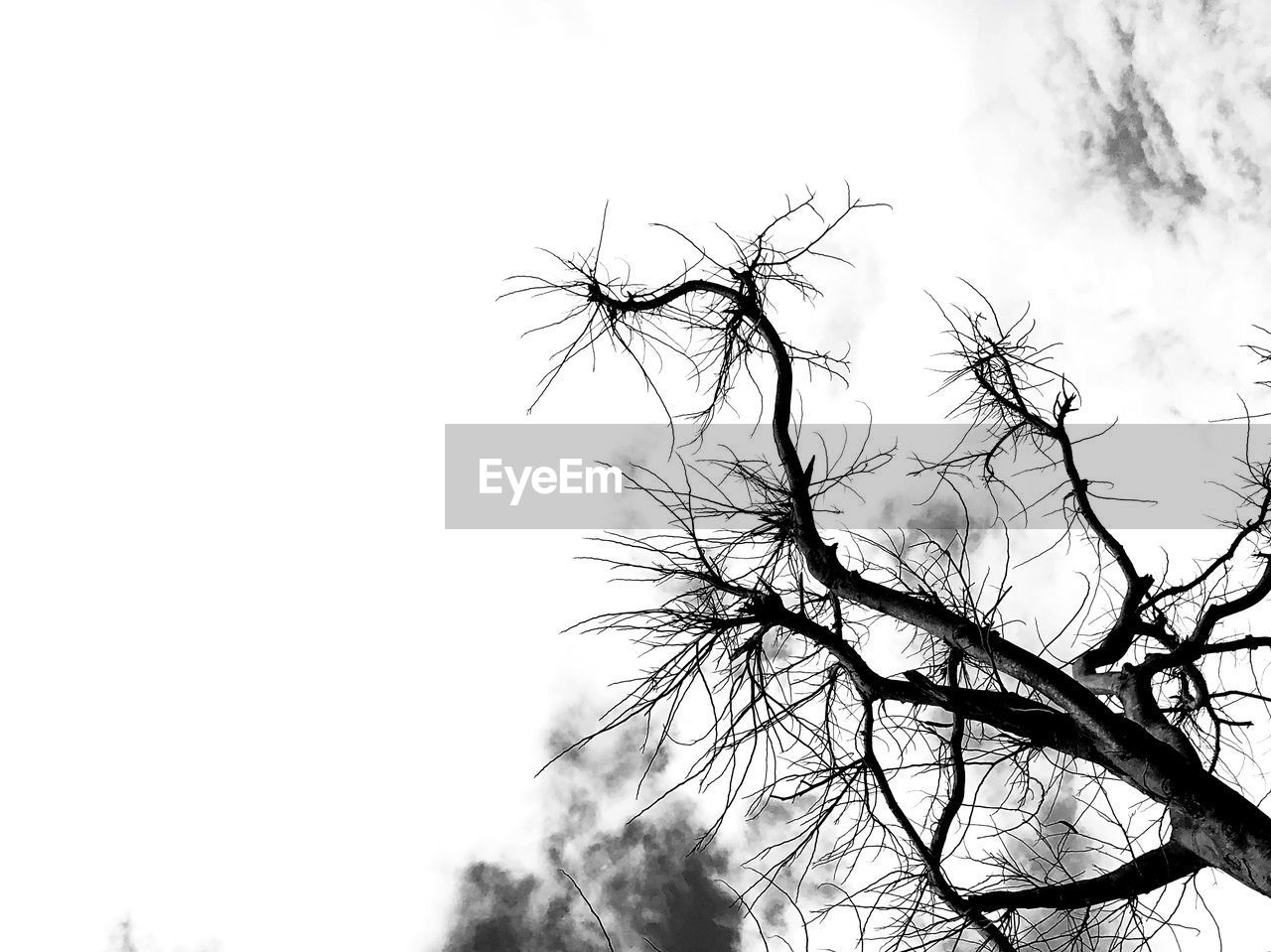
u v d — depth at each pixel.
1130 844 4.45
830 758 4.67
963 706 4.41
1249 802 4.01
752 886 4.51
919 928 4.53
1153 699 4.61
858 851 4.65
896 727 4.76
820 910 4.47
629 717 4.50
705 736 4.54
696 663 4.55
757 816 4.63
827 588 4.68
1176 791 4.04
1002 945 4.34
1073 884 4.45
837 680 4.79
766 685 4.51
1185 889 4.49
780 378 4.80
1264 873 3.86
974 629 4.39
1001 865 4.61
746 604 4.64
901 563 4.74
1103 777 4.46
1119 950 4.50
